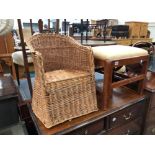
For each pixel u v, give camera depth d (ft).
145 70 4.38
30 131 4.03
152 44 5.91
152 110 4.80
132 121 4.50
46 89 3.05
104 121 3.82
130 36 12.51
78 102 3.52
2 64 6.19
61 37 4.17
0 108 3.27
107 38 9.73
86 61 3.75
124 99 4.38
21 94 4.78
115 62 3.62
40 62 2.93
